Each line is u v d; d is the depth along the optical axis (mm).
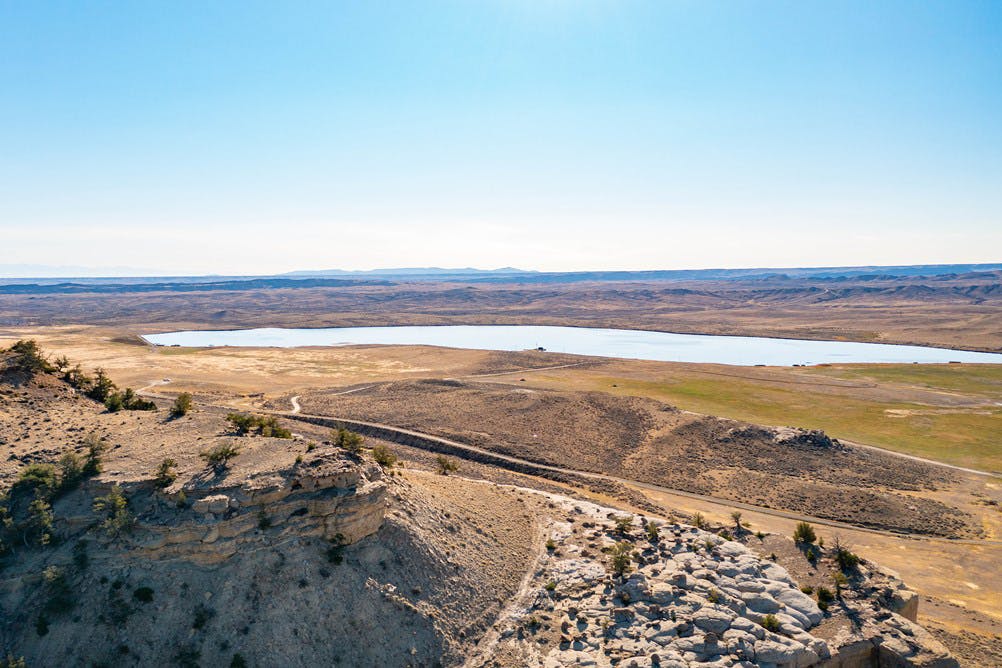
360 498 44781
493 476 85875
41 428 52250
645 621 43781
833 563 53188
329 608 41094
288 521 42844
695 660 39438
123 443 50281
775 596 46781
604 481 87125
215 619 38750
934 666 40156
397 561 45719
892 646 41688
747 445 102500
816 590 48906
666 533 57688
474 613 45469
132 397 66250
